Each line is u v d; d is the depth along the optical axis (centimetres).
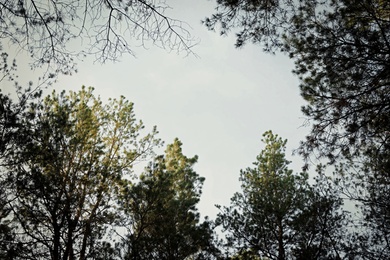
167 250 959
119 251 873
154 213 1009
